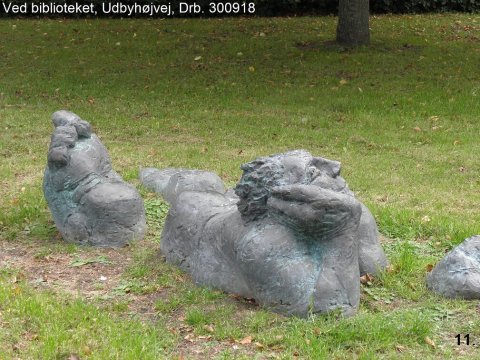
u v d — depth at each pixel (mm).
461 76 16516
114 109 14742
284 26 20781
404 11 23797
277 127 14000
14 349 8367
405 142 13508
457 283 9016
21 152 12875
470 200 11398
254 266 8727
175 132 13805
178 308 8914
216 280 9094
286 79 16188
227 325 8648
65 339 8438
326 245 8711
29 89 15602
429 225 10461
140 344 8383
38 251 9883
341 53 17938
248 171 8852
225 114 14578
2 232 10328
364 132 13852
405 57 17734
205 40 19203
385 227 10430
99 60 17609
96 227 9914
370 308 8898
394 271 9344
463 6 24094
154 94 15430
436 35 20203
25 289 9156
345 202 8609
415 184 11922
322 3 23078
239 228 8914
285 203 8648
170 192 10914
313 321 8594
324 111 14727
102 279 9375
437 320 8742
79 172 9969
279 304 8688
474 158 12875
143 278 9352
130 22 21219
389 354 8344
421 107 14867
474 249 9164
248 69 16844
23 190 11414
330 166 8906
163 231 9664
